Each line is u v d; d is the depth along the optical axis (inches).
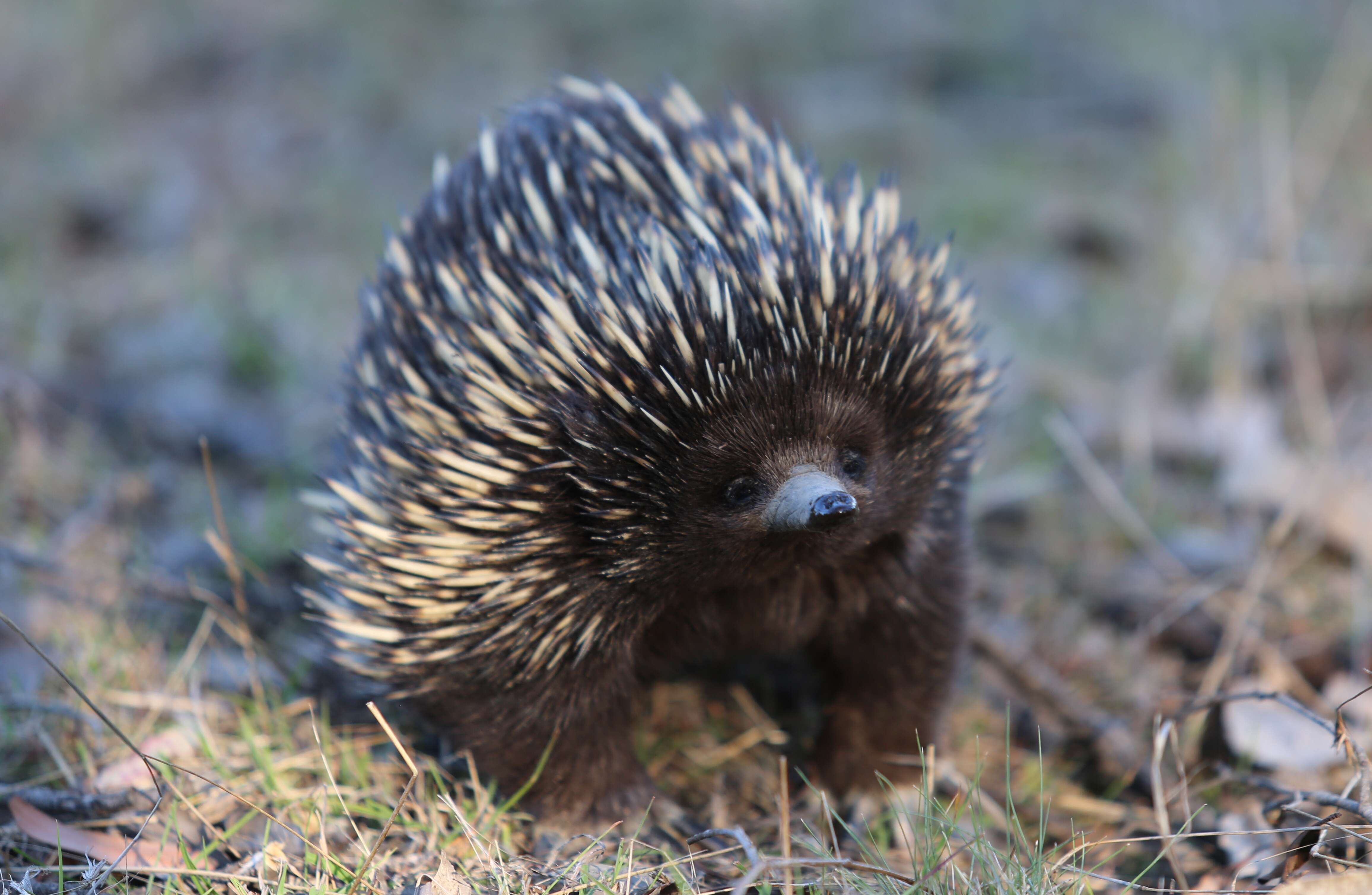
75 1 533.6
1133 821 189.5
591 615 163.6
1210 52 552.4
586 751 175.6
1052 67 537.0
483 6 567.5
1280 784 179.9
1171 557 261.3
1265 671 221.3
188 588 220.8
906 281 170.6
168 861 162.4
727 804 192.2
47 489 253.8
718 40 533.6
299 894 152.6
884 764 193.6
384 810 172.7
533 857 171.6
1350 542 256.5
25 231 378.9
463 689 171.0
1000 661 216.5
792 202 174.6
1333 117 435.5
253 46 530.0
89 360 313.1
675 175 168.4
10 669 198.4
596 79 216.4
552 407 153.7
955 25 561.9
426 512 162.6
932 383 161.5
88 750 184.2
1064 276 382.3
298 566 236.7
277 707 197.8
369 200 424.8
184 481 270.1
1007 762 157.1
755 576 164.4
